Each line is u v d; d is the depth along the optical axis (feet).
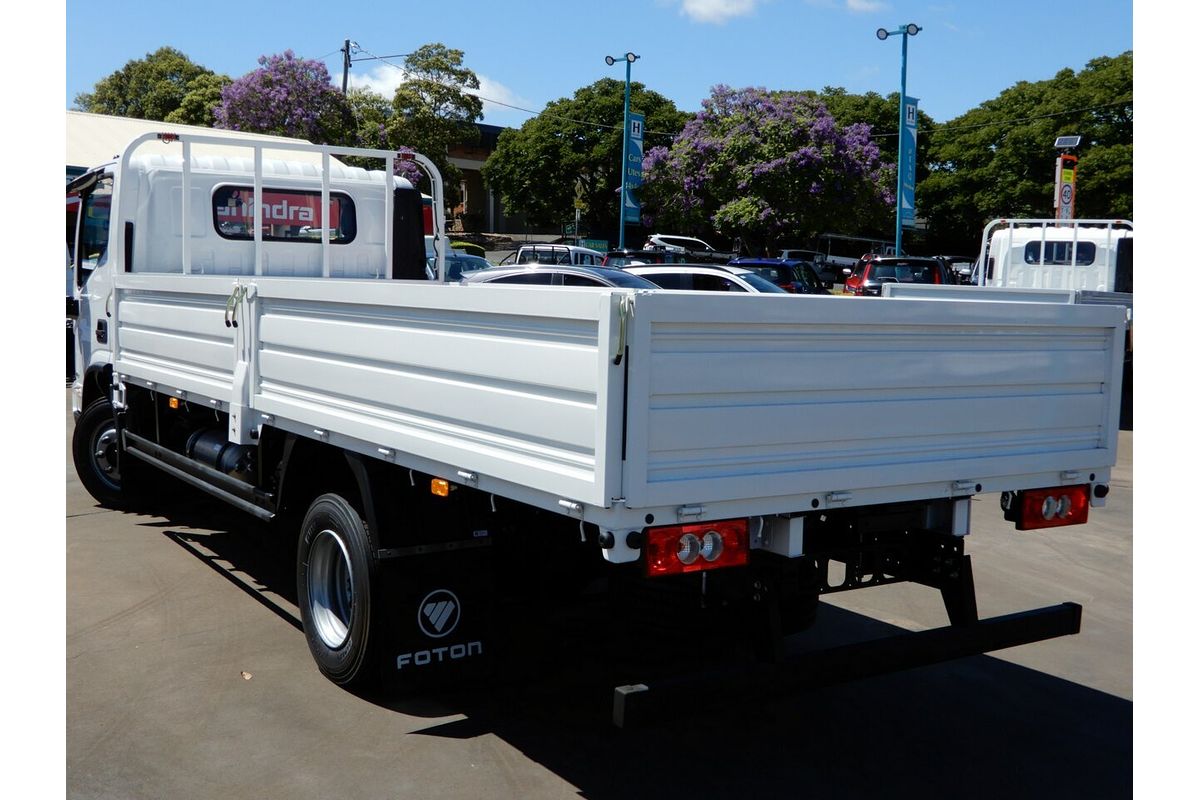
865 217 126.52
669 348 10.18
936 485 12.53
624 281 41.24
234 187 23.81
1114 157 142.82
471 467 11.72
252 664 16.25
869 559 13.66
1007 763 13.62
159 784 12.44
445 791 12.47
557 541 14.12
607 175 176.86
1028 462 13.21
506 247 182.19
